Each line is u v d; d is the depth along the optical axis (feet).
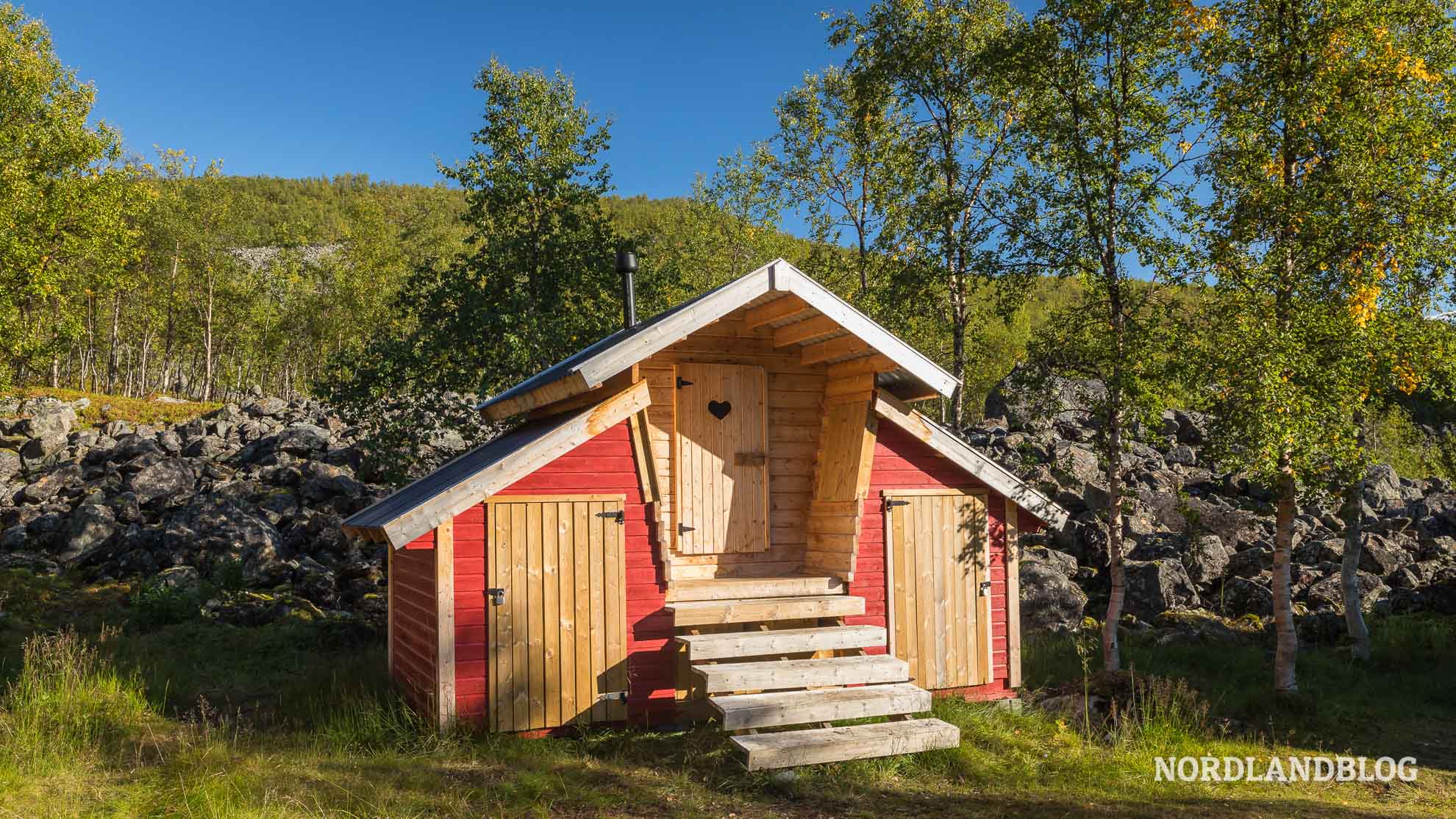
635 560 33.35
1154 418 43.93
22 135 108.27
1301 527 69.00
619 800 26.11
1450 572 64.23
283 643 47.03
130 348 215.72
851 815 25.61
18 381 124.98
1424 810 27.55
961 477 38.73
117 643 44.68
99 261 123.13
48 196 110.52
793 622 35.91
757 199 117.70
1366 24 42.01
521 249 66.44
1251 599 58.29
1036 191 48.16
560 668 31.83
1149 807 26.61
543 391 36.73
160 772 26.48
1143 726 34.24
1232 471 40.34
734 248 149.89
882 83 83.30
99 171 119.14
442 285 66.18
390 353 60.80
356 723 31.48
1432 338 39.88
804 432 38.47
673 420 35.19
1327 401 38.32
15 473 87.97
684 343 36.06
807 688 34.06
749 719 29.12
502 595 31.24
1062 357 47.50
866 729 30.25
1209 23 44.86
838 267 99.81
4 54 112.37
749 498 36.76
